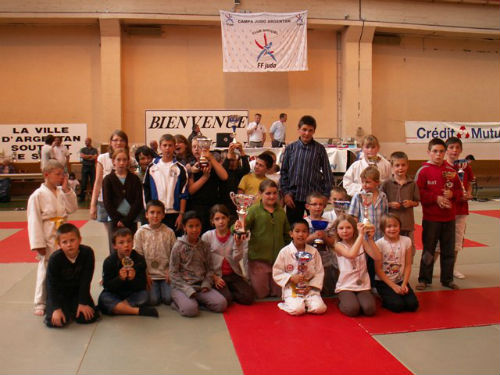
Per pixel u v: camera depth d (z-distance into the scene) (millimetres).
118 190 4449
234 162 5012
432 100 15180
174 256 4125
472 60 15406
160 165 4699
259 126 12562
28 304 4234
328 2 13547
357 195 4590
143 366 2986
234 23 12906
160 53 13461
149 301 4164
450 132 14344
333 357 3121
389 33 14648
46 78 13141
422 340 3422
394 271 4207
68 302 3801
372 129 14750
